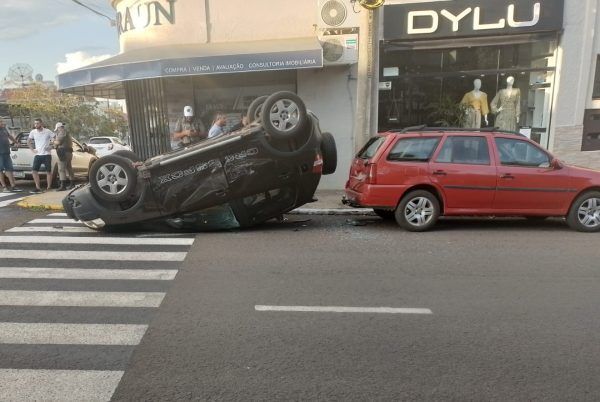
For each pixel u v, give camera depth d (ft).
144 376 10.99
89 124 137.90
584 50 36.63
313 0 37.76
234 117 40.60
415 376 10.99
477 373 11.10
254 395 10.23
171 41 39.45
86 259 20.42
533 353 12.05
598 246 22.58
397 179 25.08
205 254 21.09
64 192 40.06
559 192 25.34
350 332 13.25
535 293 16.25
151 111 41.65
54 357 11.89
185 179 24.02
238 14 38.45
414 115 39.14
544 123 38.60
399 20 37.01
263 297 15.88
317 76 38.29
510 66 38.01
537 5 35.76
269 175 24.17
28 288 16.83
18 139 49.29
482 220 29.14
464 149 25.34
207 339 12.83
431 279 17.70
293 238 24.12
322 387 10.54
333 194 37.14
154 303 15.38
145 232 25.50
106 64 34.99
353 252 21.39
